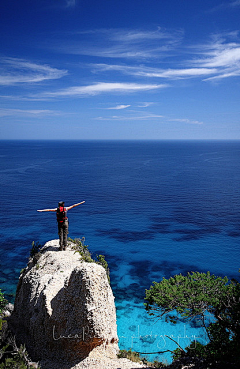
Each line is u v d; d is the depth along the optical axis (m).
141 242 68.31
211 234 74.44
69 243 30.02
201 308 16.78
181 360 18.14
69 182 152.50
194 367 16.73
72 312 18.67
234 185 146.00
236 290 16.67
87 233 74.44
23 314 24.09
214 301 16.28
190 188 138.00
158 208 100.50
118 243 67.56
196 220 86.75
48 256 27.05
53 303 20.02
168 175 180.75
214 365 16.30
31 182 150.62
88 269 18.47
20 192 124.31
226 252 62.91
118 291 45.53
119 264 56.16
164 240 69.88
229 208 100.31
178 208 100.50
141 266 55.47
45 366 18.17
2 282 46.47
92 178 167.38
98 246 65.50
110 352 18.89
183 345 31.86
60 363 18.16
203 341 32.34
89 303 17.81
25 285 25.56
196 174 185.88
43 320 20.08
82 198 115.69
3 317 26.55
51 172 192.25
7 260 55.50
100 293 18.39
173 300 17.02
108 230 76.94
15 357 18.72
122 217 89.31
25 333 22.98
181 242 68.62
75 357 17.98
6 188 132.50
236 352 15.50
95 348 18.22
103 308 18.48
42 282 23.30
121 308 40.47
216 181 158.25
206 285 17.75
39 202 107.50
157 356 30.12
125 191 130.62
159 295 17.53
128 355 19.94
